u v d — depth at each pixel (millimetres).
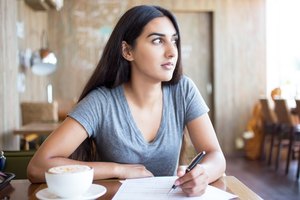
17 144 3742
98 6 5934
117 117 1204
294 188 3830
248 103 6082
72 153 1173
